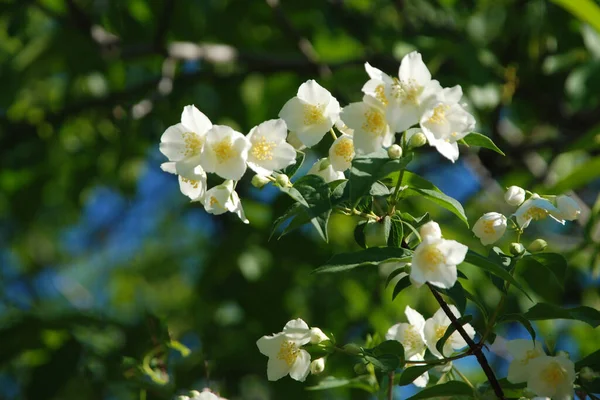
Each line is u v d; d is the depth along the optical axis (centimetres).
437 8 830
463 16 816
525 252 353
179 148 337
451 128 318
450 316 334
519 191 367
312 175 313
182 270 1232
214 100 893
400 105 310
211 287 783
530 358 344
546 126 877
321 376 694
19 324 569
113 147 909
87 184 914
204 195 347
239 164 326
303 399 706
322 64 819
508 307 688
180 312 770
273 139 334
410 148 321
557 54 783
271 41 906
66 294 1234
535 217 366
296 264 787
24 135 882
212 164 326
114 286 1280
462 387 343
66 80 941
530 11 769
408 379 343
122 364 501
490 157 838
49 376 543
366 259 308
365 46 848
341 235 788
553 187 498
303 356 361
